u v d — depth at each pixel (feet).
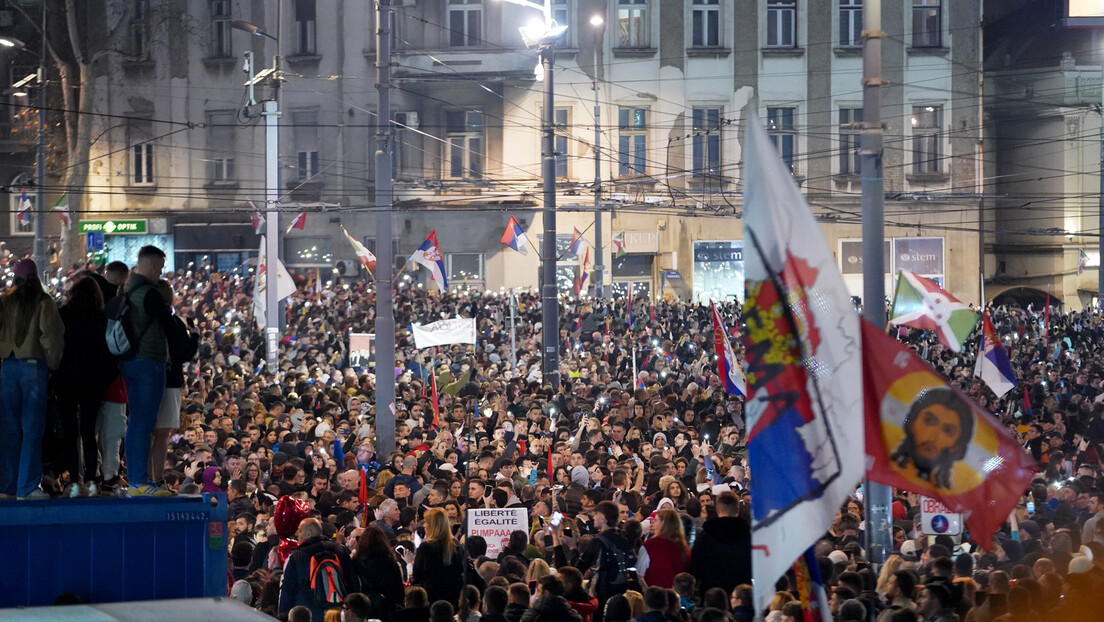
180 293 178.60
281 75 142.51
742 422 88.79
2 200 225.76
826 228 225.97
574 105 218.79
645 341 144.66
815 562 32.30
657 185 220.64
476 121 219.00
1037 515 58.54
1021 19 243.81
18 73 225.15
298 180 220.02
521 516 52.54
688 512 54.13
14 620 26.14
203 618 26.68
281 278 122.52
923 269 226.79
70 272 185.57
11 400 31.81
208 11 222.89
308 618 37.91
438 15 216.74
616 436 80.74
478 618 42.60
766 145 30.99
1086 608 40.24
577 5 218.59
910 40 226.58
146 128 223.92
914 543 54.49
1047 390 112.98
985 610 38.81
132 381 33.14
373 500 56.65
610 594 45.47
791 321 30.73
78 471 33.63
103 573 30.12
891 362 32.96
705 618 36.50
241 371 107.65
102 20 223.10
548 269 108.47
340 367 122.52
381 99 90.07
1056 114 240.53
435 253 118.93
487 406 92.68
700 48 222.48
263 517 54.85
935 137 227.61
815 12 225.35
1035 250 244.42
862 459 30.60
